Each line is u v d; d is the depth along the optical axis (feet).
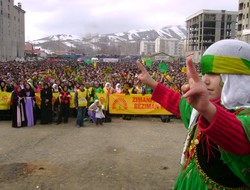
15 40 298.56
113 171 20.89
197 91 3.83
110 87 44.86
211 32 335.67
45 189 17.78
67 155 24.66
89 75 88.94
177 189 5.50
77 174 20.25
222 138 4.00
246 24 217.56
